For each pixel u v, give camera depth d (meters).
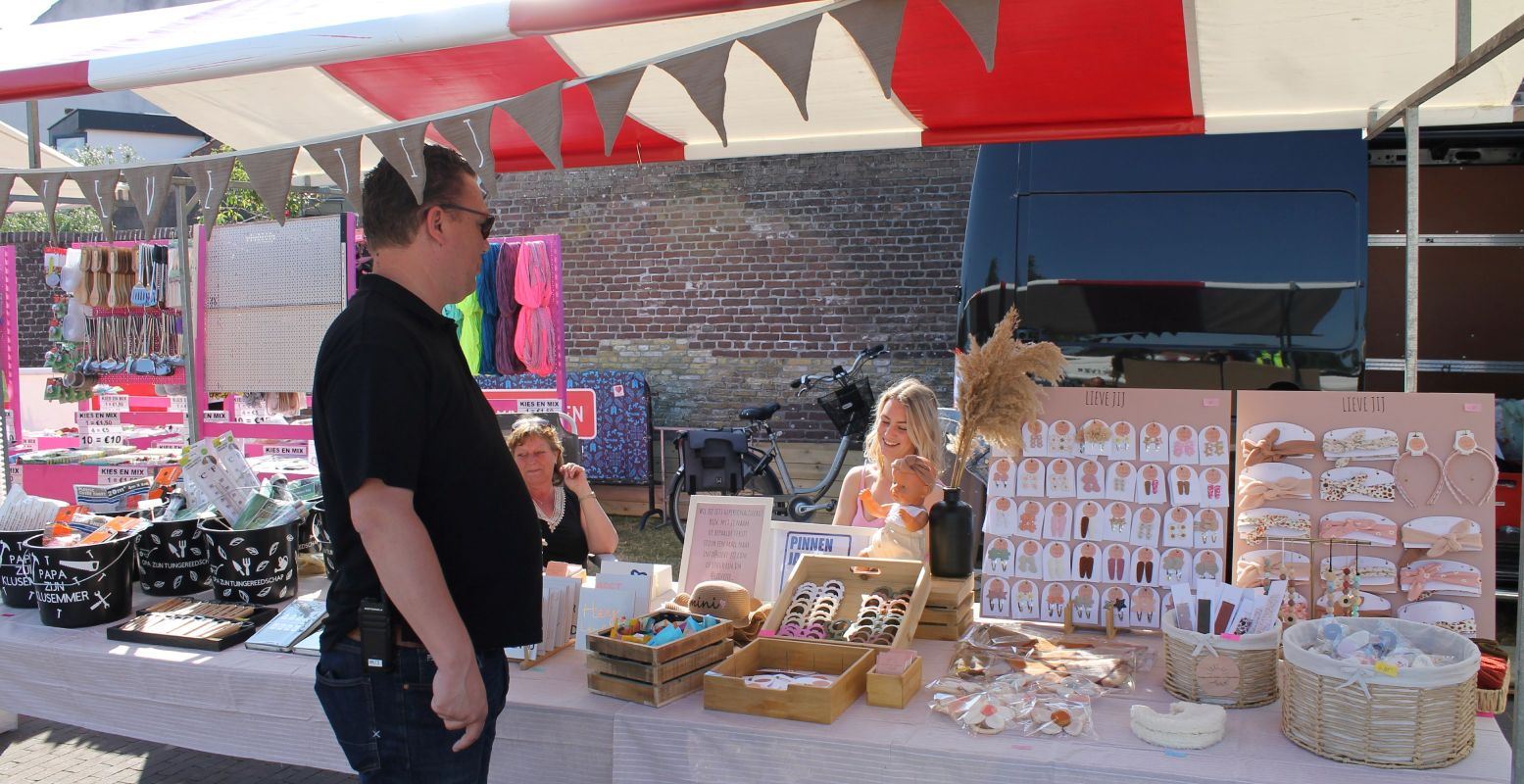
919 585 2.41
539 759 2.14
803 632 2.34
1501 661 2.09
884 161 8.56
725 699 2.06
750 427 7.39
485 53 3.06
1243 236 4.30
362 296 1.69
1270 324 4.26
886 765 1.88
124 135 16.36
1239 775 1.74
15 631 2.75
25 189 5.12
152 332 5.20
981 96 3.40
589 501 3.54
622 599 2.49
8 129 4.73
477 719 1.63
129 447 5.87
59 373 5.45
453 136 2.25
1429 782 1.73
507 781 2.17
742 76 3.24
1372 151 5.12
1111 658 2.24
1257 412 2.41
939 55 2.95
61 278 5.24
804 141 4.00
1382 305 5.52
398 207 1.71
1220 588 2.14
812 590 2.52
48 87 2.55
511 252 5.73
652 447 8.25
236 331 4.35
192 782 3.63
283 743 2.38
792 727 1.96
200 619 2.71
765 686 2.02
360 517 1.56
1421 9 2.64
